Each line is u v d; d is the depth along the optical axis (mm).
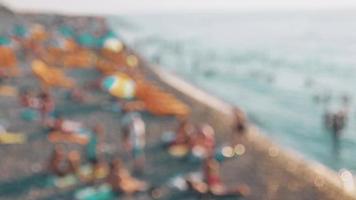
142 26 147500
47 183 14812
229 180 16453
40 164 16516
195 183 14648
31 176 15422
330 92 42406
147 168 16812
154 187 14844
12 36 43844
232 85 46688
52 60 39250
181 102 30000
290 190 16234
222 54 74250
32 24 75000
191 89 40469
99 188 14344
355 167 21594
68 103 26031
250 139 22734
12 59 33781
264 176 17281
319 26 142750
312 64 61750
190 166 17078
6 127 20531
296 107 36000
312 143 25953
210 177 14750
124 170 15594
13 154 17438
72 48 42969
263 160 19344
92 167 15867
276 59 67625
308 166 19812
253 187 16000
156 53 73625
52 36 50094
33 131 20281
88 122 22531
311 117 32750
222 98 39188
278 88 44844
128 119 16516
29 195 13969
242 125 23328
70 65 38375
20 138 19281
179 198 14258
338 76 51938
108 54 42469
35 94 26922
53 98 26953
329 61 64750
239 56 71625
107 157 17578
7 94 26844
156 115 24406
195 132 19328
